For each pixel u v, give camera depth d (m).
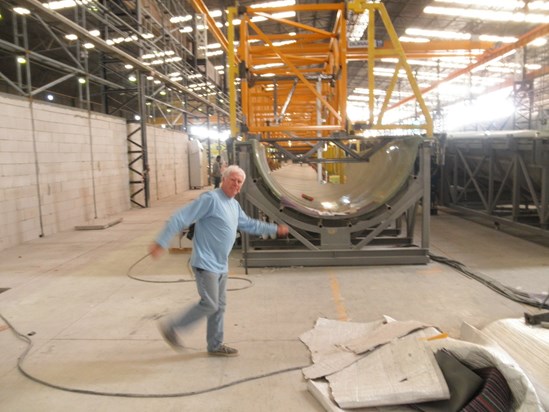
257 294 5.40
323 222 6.71
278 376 3.40
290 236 7.85
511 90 23.41
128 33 13.73
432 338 3.23
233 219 3.57
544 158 7.49
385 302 5.02
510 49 16.02
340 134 7.14
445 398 2.73
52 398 3.15
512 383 2.56
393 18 20.73
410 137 6.69
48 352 3.88
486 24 21.05
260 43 23.53
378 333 3.71
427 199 6.59
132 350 3.90
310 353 3.77
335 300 5.12
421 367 2.95
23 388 3.29
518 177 8.38
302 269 6.54
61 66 10.58
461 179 11.95
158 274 6.43
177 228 3.30
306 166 29.88
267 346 3.93
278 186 6.98
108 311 4.90
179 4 18.92
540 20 18.58
